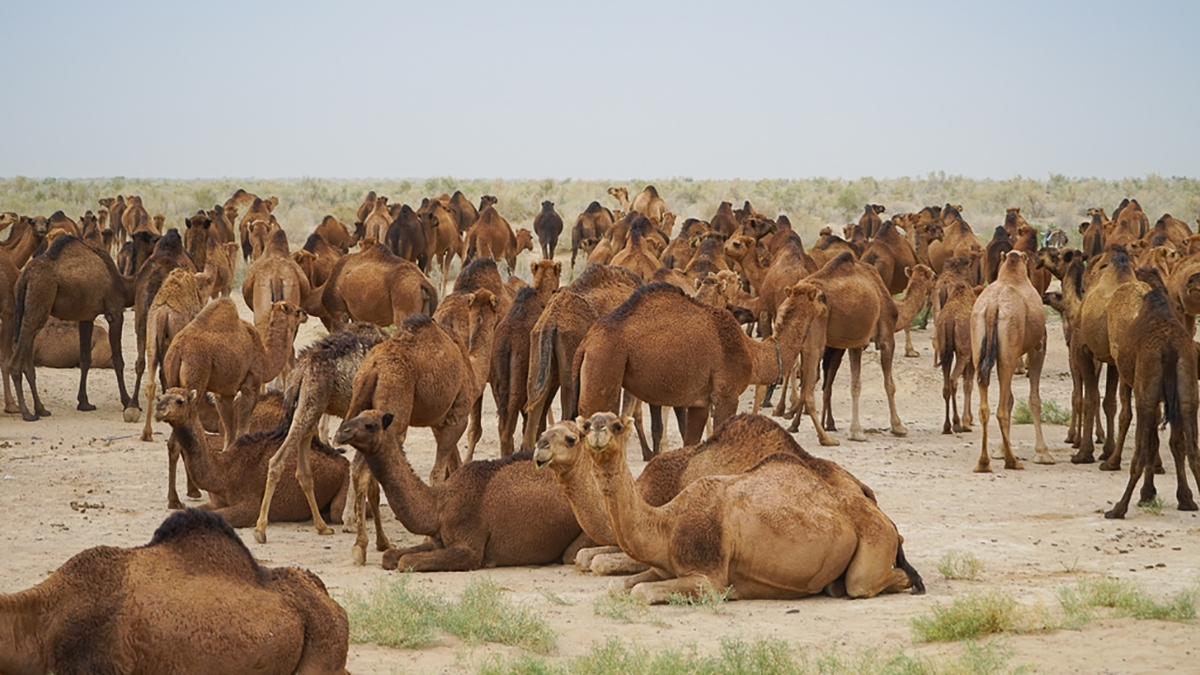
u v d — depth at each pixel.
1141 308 27.58
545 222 87.25
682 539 19.02
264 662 12.66
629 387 27.27
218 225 80.31
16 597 11.76
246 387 31.80
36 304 39.56
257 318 44.97
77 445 34.94
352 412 24.12
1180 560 22.25
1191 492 29.27
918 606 18.91
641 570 20.92
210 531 13.04
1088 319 32.47
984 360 32.44
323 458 25.91
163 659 12.20
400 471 20.98
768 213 127.88
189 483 27.36
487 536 21.70
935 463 33.31
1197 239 48.28
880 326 38.12
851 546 19.30
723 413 27.42
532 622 17.11
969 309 38.59
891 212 143.25
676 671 14.88
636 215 71.50
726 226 70.31
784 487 19.41
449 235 75.06
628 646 16.59
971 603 17.66
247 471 25.64
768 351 29.44
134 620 12.16
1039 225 122.00
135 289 41.91
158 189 188.25
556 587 20.34
